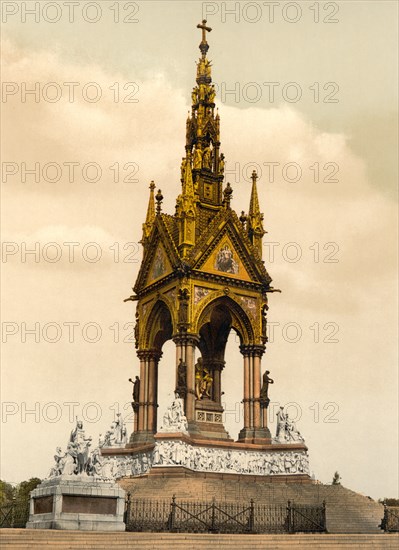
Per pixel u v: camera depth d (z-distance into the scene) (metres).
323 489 72.25
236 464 76.75
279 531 58.84
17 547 44.66
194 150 88.31
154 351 85.75
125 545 47.44
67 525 50.56
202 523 56.28
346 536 54.38
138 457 79.50
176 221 84.75
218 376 87.19
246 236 84.38
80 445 54.56
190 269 79.81
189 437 73.50
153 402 84.19
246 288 83.56
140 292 87.00
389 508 67.00
